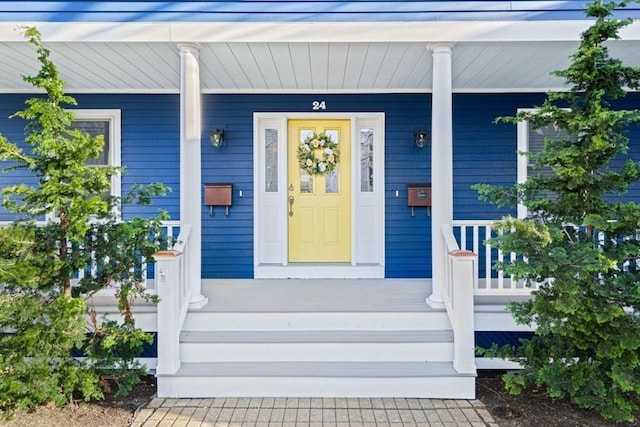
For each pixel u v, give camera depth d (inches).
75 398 134.0
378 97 213.0
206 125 212.8
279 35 148.2
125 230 131.6
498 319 154.7
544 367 122.8
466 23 147.3
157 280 138.3
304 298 169.5
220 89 208.4
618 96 120.8
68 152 123.4
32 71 176.1
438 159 151.9
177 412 126.0
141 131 211.6
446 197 151.9
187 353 143.9
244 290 183.5
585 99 120.4
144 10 148.4
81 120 212.5
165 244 144.2
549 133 210.7
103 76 186.5
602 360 122.6
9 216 207.2
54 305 123.6
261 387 136.2
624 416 114.3
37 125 128.8
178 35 147.3
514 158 210.7
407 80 194.5
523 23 147.1
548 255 116.0
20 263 120.1
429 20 149.0
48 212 125.8
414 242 214.8
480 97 210.8
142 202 138.6
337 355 143.9
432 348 143.4
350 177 220.4
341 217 221.8
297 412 126.3
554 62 169.3
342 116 214.1
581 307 114.7
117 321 150.9
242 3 148.9
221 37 147.8
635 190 206.5
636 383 112.3
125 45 150.9
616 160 206.5
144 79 191.3
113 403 132.0
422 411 127.0
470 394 135.0
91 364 132.5
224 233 214.7
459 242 210.5
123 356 137.2
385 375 135.6
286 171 218.4
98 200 123.6
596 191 122.3
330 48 155.2
